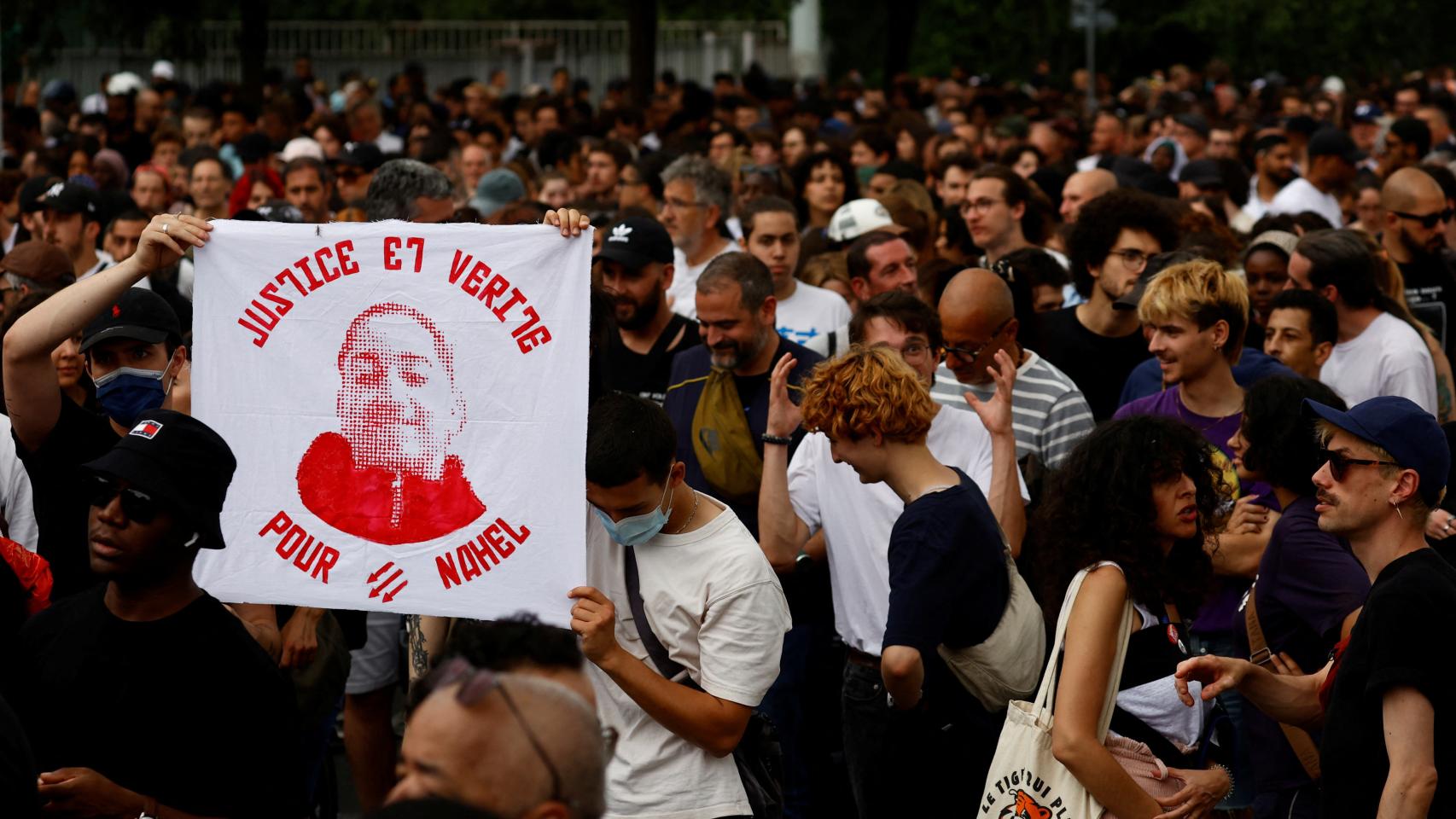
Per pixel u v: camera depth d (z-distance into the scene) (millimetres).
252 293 3934
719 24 35750
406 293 3910
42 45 25172
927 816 4484
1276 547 4375
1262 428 4402
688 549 3941
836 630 5379
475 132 17172
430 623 4520
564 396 3879
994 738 4410
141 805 3303
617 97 23797
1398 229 8156
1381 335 6629
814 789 5859
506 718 2076
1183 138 15547
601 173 12562
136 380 4535
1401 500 3607
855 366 4371
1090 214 6828
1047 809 3801
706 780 3910
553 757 2066
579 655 2471
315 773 4961
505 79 31047
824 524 5250
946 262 6852
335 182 12219
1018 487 5082
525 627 2453
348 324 3926
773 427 5266
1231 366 5750
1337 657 3934
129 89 21609
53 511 4418
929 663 4285
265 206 8367
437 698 2115
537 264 3881
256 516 3955
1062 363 6855
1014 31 36781
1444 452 3633
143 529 3295
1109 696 3840
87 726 3348
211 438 3410
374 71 33188
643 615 3979
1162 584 3908
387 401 3928
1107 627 3828
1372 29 36844
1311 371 6340
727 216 9008
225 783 3365
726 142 15234
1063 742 3750
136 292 4551
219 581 3953
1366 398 6648
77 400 5047
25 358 4020
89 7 23750
